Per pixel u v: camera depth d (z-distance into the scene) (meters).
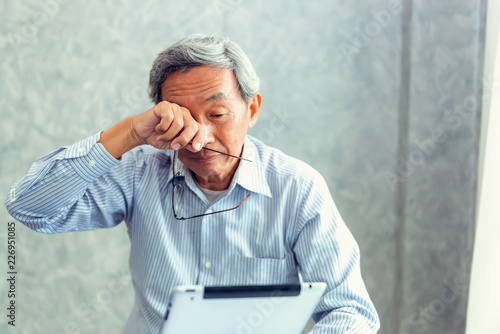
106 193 1.13
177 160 1.14
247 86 1.03
